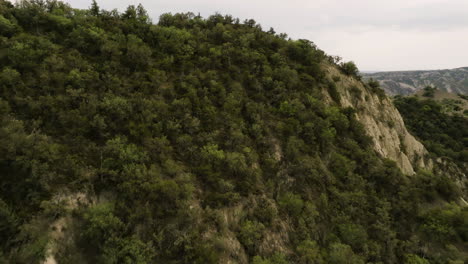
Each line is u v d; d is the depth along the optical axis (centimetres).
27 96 2592
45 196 2086
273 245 2712
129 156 2473
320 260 2647
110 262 1927
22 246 1819
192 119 3288
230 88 4053
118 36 3888
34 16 3631
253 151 3419
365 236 3080
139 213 2244
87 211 2156
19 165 2086
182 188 2495
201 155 2992
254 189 3059
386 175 4016
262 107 3959
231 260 2417
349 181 3716
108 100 2814
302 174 3484
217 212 2584
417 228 3525
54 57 3062
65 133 2548
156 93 3472
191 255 2206
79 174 2289
